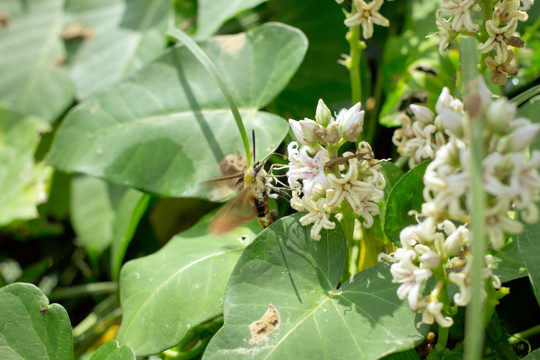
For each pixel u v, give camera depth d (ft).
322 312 1.20
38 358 1.26
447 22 1.24
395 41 1.52
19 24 2.01
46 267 1.82
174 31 1.40
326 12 1.58
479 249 1.05
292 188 1.24
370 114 1.55
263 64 1.42
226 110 1.42
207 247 1.35
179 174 1.41
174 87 1.45
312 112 1.53
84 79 1.80
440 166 1.10
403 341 1.16
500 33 1.21
